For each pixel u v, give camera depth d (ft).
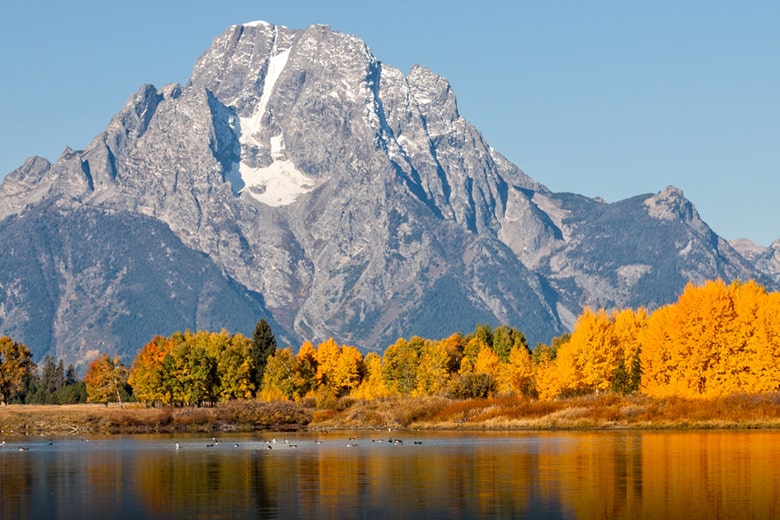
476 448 448.24
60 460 429.79
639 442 454.81
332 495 307.17
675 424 546.67
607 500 289.53
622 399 607.37
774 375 576.61
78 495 317.22
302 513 276.41
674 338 595.88
